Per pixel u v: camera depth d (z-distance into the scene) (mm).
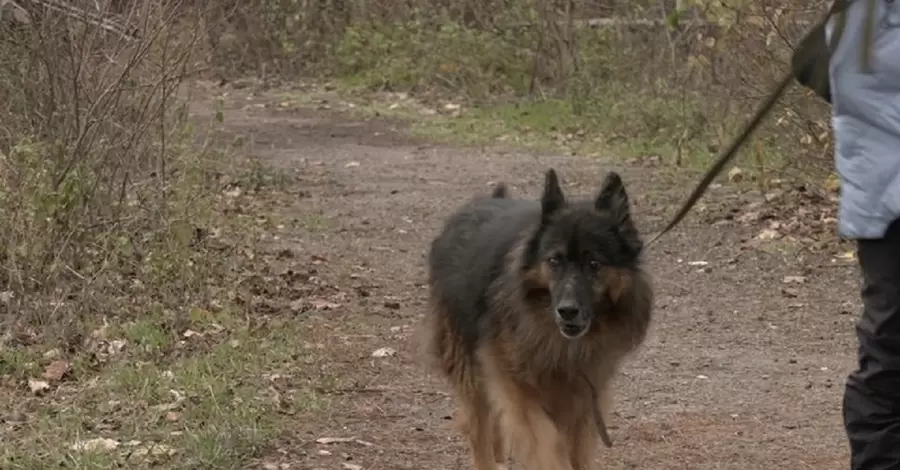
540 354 7789
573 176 21016
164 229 13406
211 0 21781
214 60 33281
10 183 12430
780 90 4582
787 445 9188
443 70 32281
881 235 5703
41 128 13648
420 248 15891
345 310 12828
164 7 14695
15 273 11500
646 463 8828
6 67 13977
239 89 32938
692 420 9766
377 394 10219
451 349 8656
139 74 14734
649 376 10914
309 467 8445
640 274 7953
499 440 8578
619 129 25484
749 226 16469
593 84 28969
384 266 14914
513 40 31938
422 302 13305
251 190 19062
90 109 13305
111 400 9469
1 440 8625
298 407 9688
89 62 13789
